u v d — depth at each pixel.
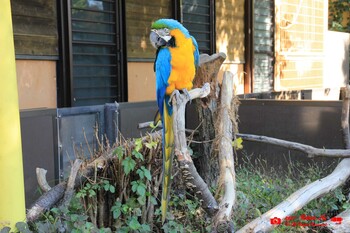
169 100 3.24
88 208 3.50
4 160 2.81
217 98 4.51
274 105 5.85
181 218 4.01
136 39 6.99
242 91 9.30
